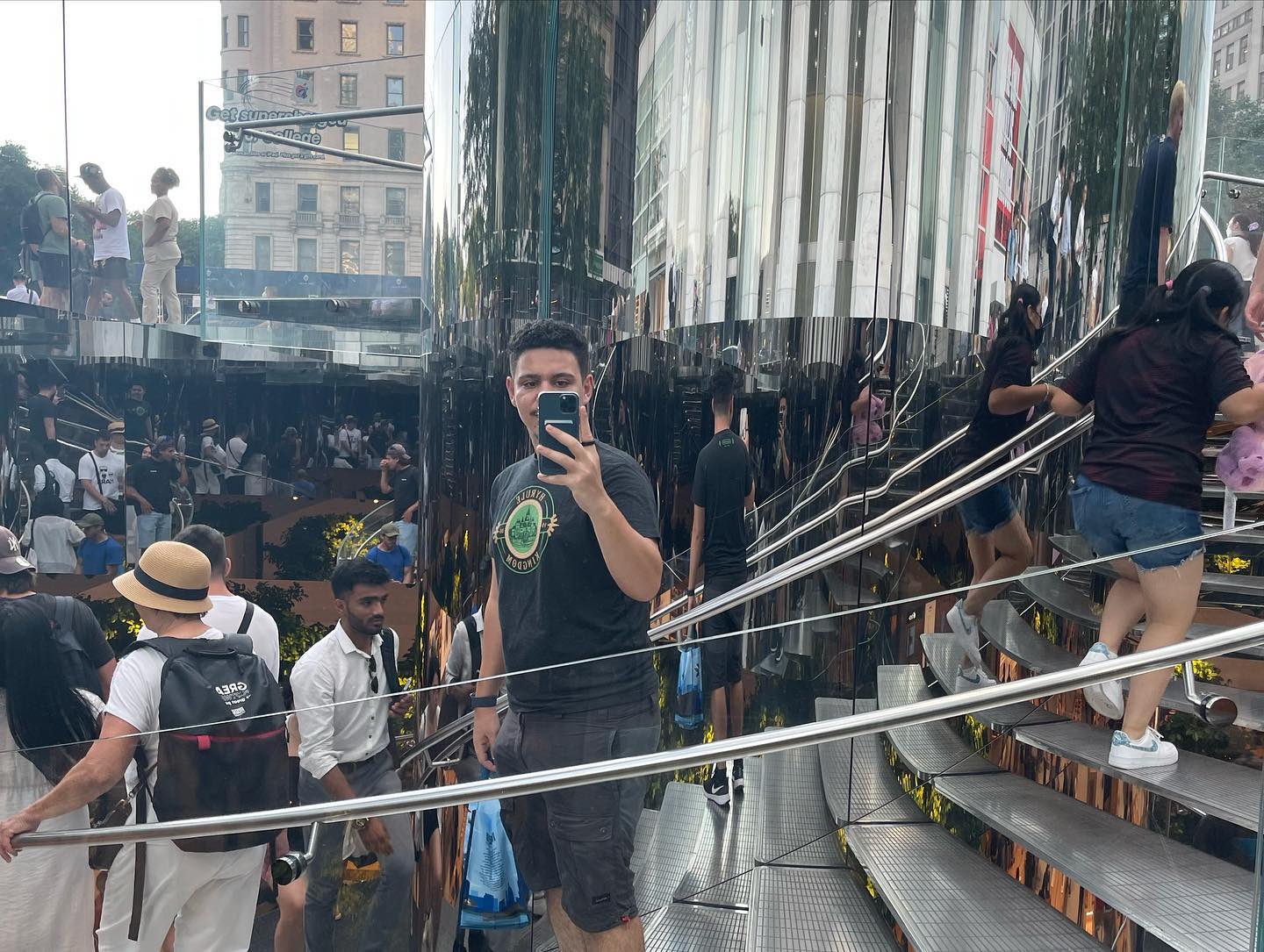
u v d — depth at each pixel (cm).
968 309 236
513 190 263
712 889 186
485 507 271
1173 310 206
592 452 169
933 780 196
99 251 602
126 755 179
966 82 231
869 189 226
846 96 225
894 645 196
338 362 688
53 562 591
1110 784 190
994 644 196
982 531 237
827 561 229
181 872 180
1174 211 259
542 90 258
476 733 184
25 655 298
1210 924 152
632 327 248
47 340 589
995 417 237
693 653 183
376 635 269
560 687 180
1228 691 189
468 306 274
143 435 624
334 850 185
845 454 229
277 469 678
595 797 181
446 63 280
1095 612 196
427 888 188
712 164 237
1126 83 252
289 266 656
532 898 187
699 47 237
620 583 176
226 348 654
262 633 285
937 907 176
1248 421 194
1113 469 206
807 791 193
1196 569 187
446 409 280
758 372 233
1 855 177
